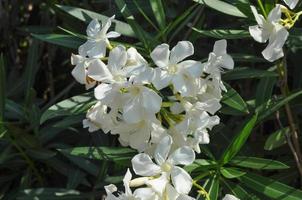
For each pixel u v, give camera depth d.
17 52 1.11
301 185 0.84
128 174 0.60
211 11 0.93
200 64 0.62
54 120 0.92
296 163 0.78
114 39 0.90
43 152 0.89
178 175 0.60
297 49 0.86
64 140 0.94
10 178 0.95
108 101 0.62
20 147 0.90
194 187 0.77
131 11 0.85
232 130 0.86
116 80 0.63
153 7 0.75
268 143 0.76
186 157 0.60
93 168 0.87
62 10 0.86
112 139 0.92
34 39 0.94
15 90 0.98
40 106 1.05
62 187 0.97
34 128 0.88
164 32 0.74
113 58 0.63
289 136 0.77
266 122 0.95
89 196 0.87
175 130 0.64
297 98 0.80
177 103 0.64
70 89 0.99
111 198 0.61
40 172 0.96
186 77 0.62
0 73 0.86
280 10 0.64
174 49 0.62
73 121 0.79
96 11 1.01
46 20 1.05
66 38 0.79
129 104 0.62
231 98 0.72
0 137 0.85
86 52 0.67
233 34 0.72
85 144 0.93
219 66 0.65
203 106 0.64
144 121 0.64
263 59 0.77
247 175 0.72
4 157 0.88
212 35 0.73
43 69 1.09
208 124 0.64
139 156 0.61
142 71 0.61
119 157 0.74
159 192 0.59
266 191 0.71
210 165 0.71
